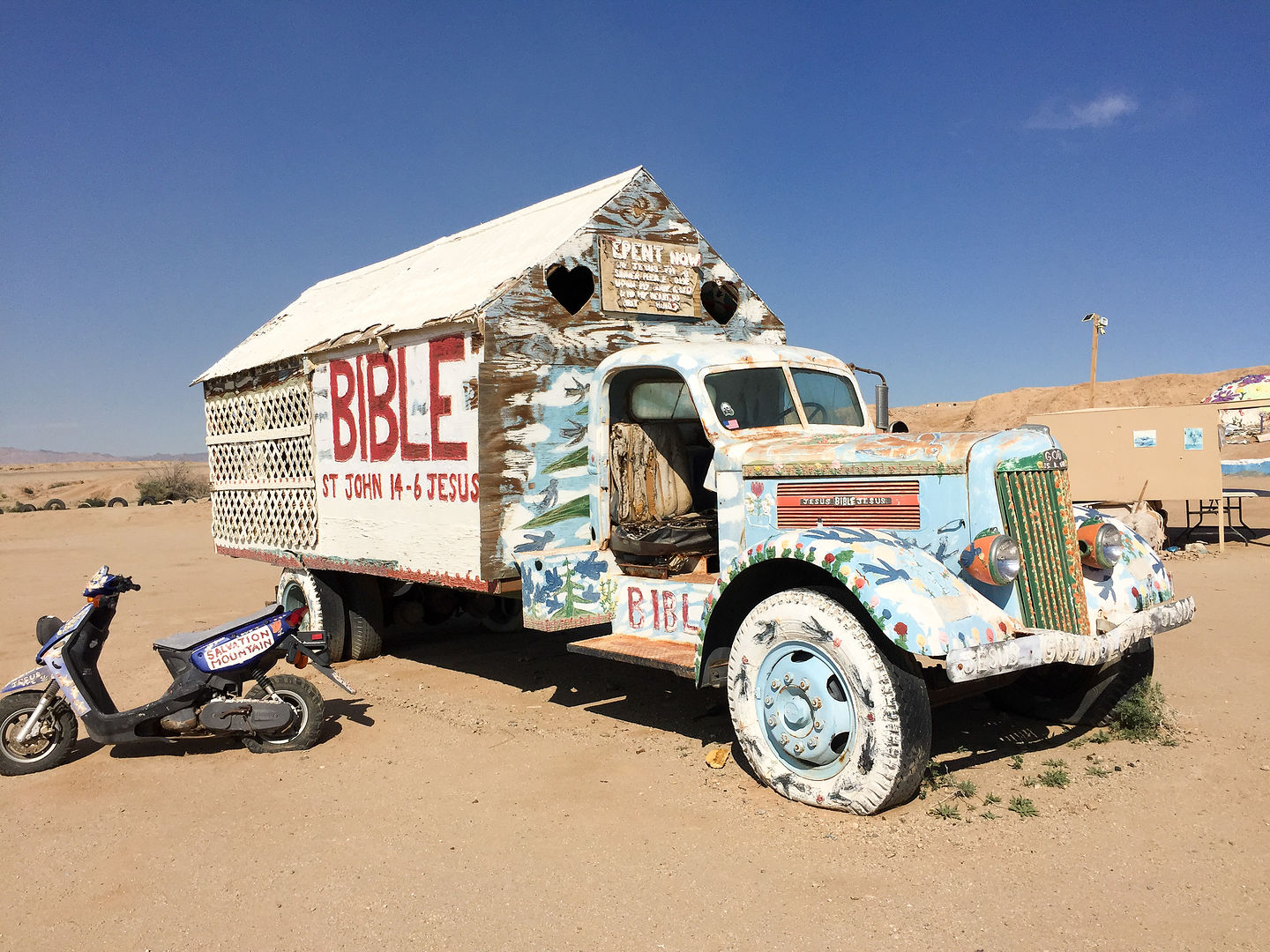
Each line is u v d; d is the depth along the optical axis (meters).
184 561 16.20
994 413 46.78
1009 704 5.46
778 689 4.25
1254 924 3.04
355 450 6.88
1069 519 4.09
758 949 3.03
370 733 5.75
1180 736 4.99
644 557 5.64
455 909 3.41
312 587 7.65
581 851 3.86
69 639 5.37
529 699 6.39
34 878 3.86
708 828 4.00
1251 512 17.58
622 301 6.18
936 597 3.82
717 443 5.14
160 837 4.24
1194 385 42.56
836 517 4.62
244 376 8.55
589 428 5.92
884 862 3.57
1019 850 3.64
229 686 5.43
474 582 5.62
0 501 47.59
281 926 3.34
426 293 6.73
